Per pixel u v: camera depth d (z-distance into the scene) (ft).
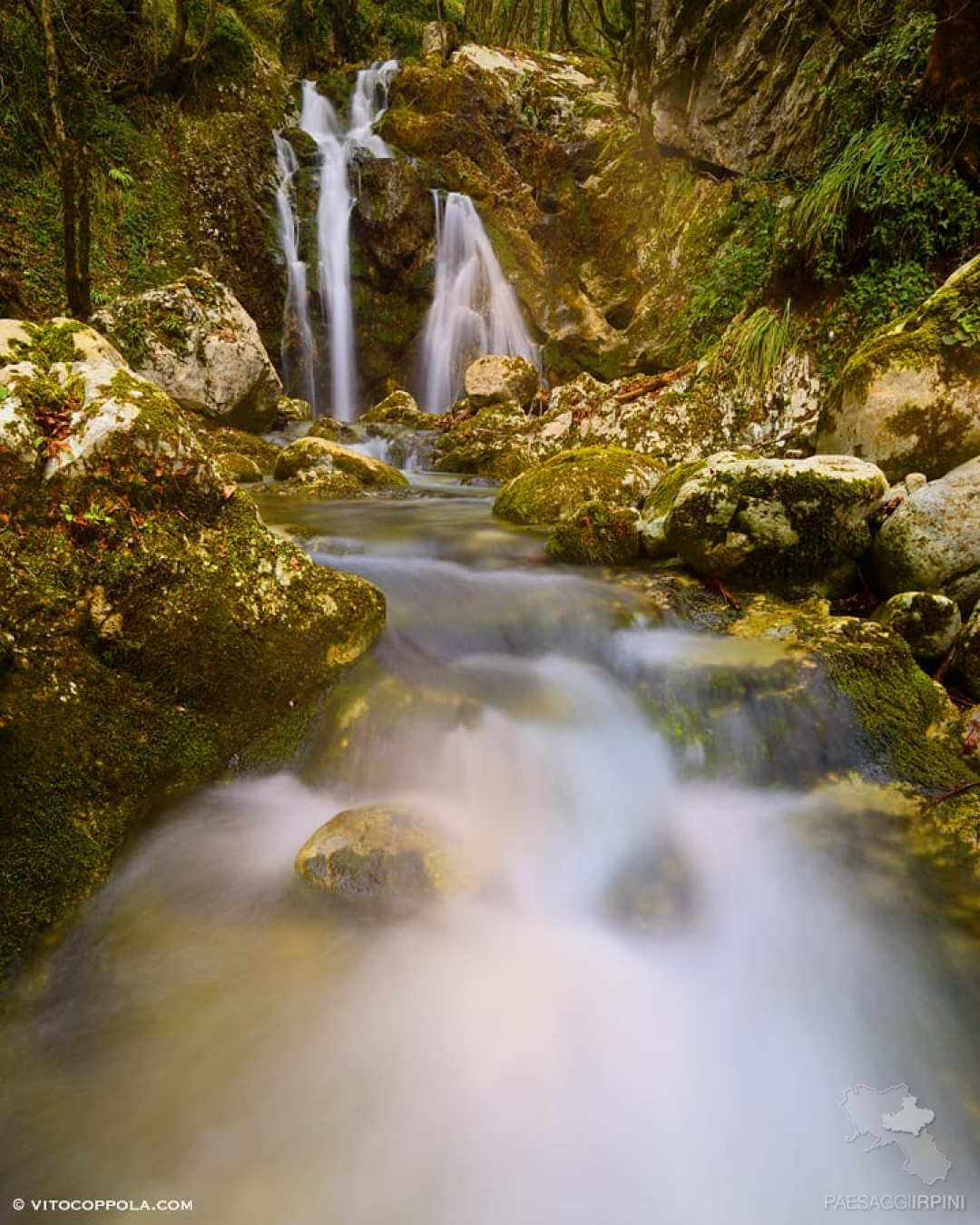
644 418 24.85
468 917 7.22
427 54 57.98
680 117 46.37
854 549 12.46
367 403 48.32
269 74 50.06
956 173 21.11
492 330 48.96
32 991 6.09
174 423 9.26
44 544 7.91
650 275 47.60
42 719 7.22
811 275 23.79
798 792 9.34
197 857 7.82
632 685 10.96
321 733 9.47
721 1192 5.56
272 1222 5.02
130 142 39.24
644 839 8.92
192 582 8.87
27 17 33.55
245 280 42.39
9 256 31.58
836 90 28.50
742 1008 7.00
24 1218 4.86
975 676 10.75
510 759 9.49
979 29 19.33
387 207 46.65
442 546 15.94
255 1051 6.05
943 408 15.21
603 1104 6.04
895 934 7.48
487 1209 5.31
